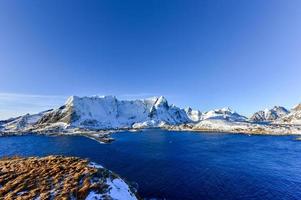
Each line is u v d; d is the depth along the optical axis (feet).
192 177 213.87
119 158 322.34
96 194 96.48
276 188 181.57
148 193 169.89
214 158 314.35
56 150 427.74
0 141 647.56
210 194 167.73
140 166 264.31
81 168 121.70
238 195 165.89
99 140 613.11
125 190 112.37
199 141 558.15
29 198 90.94
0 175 118.62
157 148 436.76
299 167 252.83
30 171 120.98
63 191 96.32
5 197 93.35
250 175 220.23
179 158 318.04
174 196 163.63
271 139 560.61
